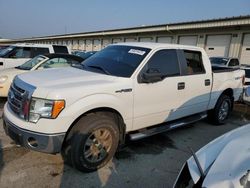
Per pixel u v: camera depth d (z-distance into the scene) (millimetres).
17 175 3107
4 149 3799
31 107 2943
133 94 3598
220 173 1785
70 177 3156
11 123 3088
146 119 3898
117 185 3062
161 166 3615
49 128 2889
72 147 3100
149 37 26984
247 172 1681
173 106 4289
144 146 4312
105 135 3344
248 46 17766
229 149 2051
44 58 7262
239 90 6098
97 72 3807
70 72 3812
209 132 5258
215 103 5480
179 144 4504
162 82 3980
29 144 2986
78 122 3139
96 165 3324
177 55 4387
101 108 3328
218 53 19984
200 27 19953
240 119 6457
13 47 9430
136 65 3750
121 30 29500
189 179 2035
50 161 3521
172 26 22531
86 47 42031
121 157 3818
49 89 2957
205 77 4910
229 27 18734
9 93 3496
